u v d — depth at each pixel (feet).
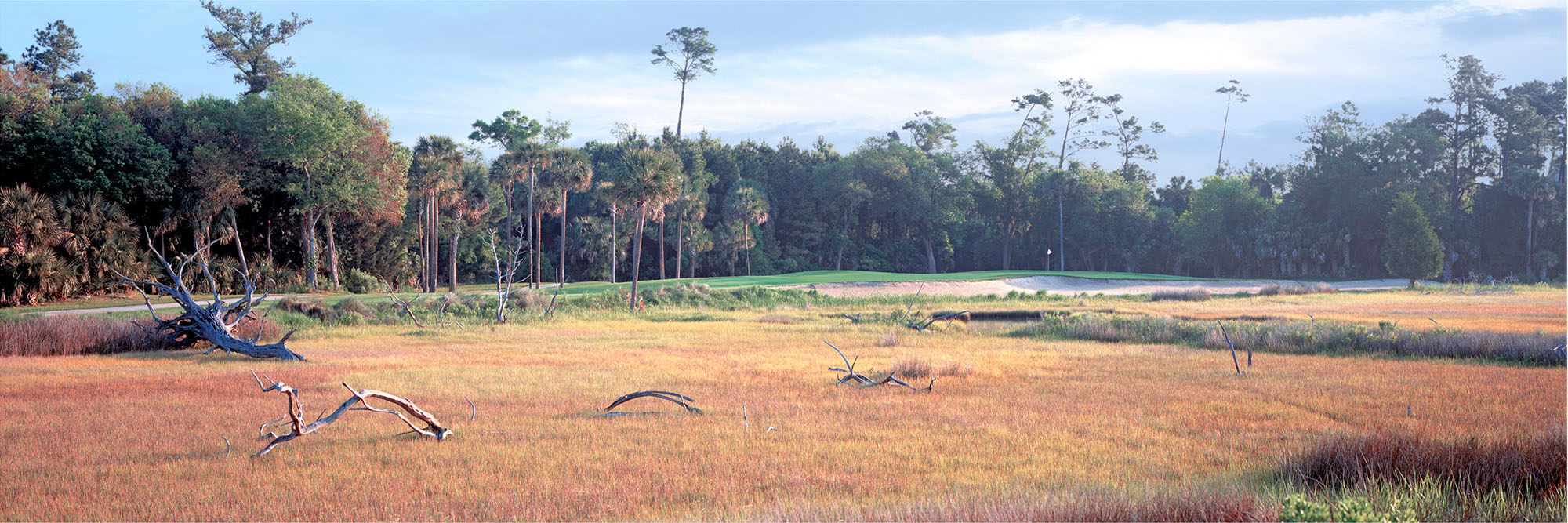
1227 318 119.75
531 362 71.51
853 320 123.44
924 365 63.41
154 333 89.61
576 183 221.66
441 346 87.92
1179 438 38.70
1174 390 53.98
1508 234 283.38
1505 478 26.76
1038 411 46.39
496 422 43.57
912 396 51.85
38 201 148.05
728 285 198.59
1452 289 223.10
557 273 290.76
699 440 39.01
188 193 183.93
